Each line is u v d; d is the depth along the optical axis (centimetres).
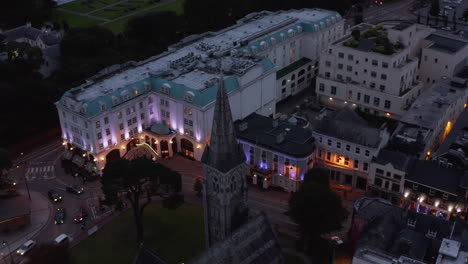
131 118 16525
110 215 14350
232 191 10106
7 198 14812
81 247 13100
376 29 19925
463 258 9788
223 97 9312
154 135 16775
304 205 11850
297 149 14750
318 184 12356
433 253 11069
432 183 13338
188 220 14050
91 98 15638
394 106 18175
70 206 14800
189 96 15750
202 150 16438
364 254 10169
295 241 13075
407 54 18775
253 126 16138
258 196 15112
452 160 14238
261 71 17312
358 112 18700
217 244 8938
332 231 13350
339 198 12075
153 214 14312
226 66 16850
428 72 19812
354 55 18662
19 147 18025
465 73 19025
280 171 15100
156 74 16862
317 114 19500
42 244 12100
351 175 15062
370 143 14325
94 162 16150
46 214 14475
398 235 11194
